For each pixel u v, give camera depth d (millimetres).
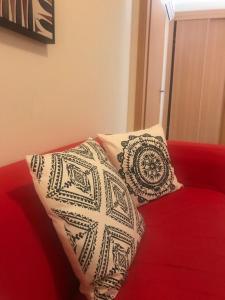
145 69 2559
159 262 911
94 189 824
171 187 1499
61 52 1298
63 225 727
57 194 729
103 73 1849
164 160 1496
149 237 1055
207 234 1084
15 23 908
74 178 791
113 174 971
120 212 875
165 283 818
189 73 4293
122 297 767
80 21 1457
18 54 990
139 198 1334
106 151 1347
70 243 727
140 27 2439
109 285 759
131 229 899
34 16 1014
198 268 888
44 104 1195
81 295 824
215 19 4062
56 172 760
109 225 802
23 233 685
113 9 1919
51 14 1128
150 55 2674
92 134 1762
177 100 4426
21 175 834
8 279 582
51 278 729
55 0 1202
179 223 1168
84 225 739
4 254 597
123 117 2463
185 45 4223
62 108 1357
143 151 1413
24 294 614
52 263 752
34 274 667
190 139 4504
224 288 805
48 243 767
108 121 2047
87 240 732
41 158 763
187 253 962
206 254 960
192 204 1360
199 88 4297
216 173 1613
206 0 3980
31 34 1007
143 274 853
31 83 1086
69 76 1398
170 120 4516
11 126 991
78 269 747
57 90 1295
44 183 730
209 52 4191
